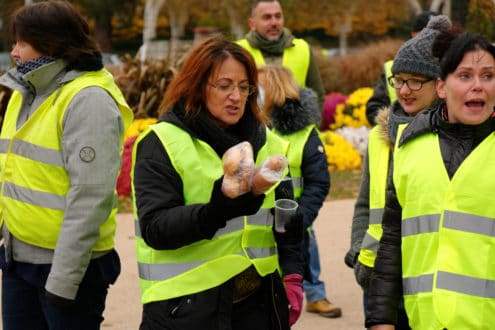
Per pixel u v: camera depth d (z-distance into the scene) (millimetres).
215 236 3834
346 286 7848
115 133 4395
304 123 5809
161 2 34750
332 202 11430
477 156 3582
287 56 7859
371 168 4691
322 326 6844
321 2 40938
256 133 3965
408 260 3736
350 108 15211
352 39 48812
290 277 4148
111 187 4340
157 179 3758
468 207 3559
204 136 3838
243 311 3914
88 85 4402
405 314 4199
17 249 4512
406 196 3736
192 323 3770
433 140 3705
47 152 4391
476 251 3547
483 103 3572
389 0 44969
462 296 3545
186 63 3861
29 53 4418
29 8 4422
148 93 13945
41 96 4469
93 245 4340
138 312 7188
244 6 38312
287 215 3867
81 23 4488
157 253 3863
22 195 4434
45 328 4668
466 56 3557
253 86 3896
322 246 9156
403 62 4488
